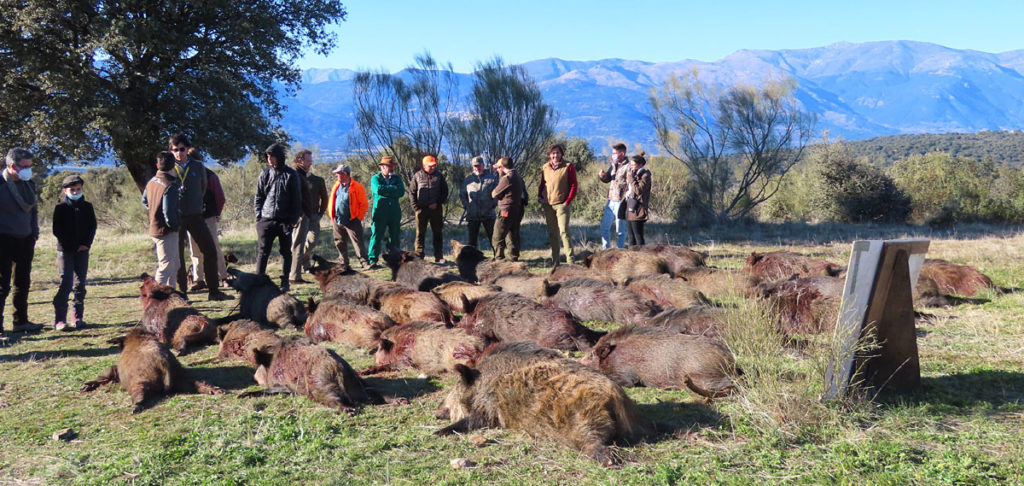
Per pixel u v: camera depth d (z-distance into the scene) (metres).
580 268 9.14
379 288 7.46
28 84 17.52
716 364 4.70
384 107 19.44
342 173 11.91
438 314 6.76
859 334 4.25
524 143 20.02
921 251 4.40
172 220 8.31
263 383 5.34
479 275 9.46
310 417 4.54
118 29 15.20
